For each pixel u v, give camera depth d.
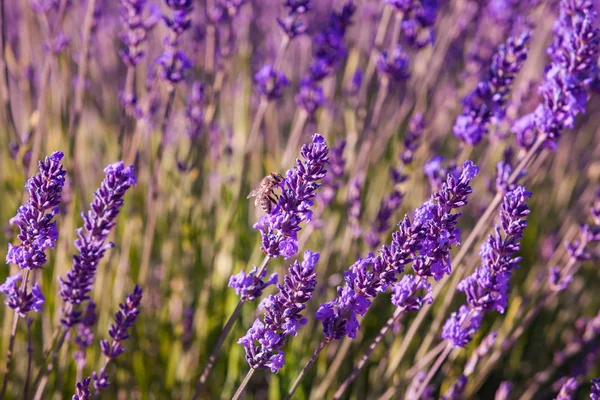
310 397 0.74
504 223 0.59
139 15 0.72
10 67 0.82
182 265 0.84
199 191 0.84
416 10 0.74
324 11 1.17
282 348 0.76
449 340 0.63
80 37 0.89
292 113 1.17
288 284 0.58
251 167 0.95
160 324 0.78
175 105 0.95
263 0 1.15
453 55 1.11
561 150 1.08
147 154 0.84
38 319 0.75
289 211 0.58
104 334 0.74
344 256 0.77
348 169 0.85
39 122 0.73
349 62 0.96
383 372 0.77
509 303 0.92
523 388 0.90
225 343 0.79
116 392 0.75
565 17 0.68
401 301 0.59
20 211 0.58
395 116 0.90
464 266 0.72
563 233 0.99
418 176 0.94
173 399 0.77
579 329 0.81
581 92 0.65
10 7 1.04
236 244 0.85
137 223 0.85
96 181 0.94
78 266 0.60
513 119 0.80
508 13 0.97
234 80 1.05
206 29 0.92
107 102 1.02
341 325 0.58
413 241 0.57
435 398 0.81
